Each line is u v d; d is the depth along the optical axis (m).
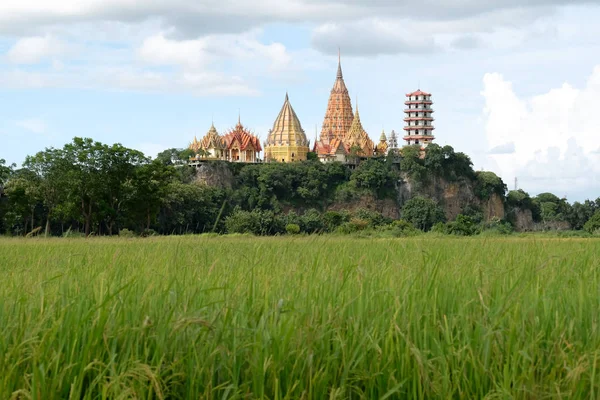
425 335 8.34
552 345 8.45
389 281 10.95
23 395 7.16
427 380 7.53
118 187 91.31
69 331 8.02
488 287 10.17
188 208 164.50
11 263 19.00
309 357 7.65
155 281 10.40
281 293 9.45
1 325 8.33
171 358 7.91
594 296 10.28
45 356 7.55
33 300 9.42
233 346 7.97
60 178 89.69
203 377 7.78
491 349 8.29
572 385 7.49
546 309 9.34
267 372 7.85
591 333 8.70
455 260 14.52
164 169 95.44
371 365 8.07
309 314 8.61
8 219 93.31
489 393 7.56
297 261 12.88
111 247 23.95
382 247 20.38
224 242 22.95
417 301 9.38
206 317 8.70
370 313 9.16
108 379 7.82
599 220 134.88
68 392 7.48
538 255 15.03
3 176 89.00
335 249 17.64
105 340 7.68
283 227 143.75
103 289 9.70
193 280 10.93
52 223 114.69
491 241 21.31
